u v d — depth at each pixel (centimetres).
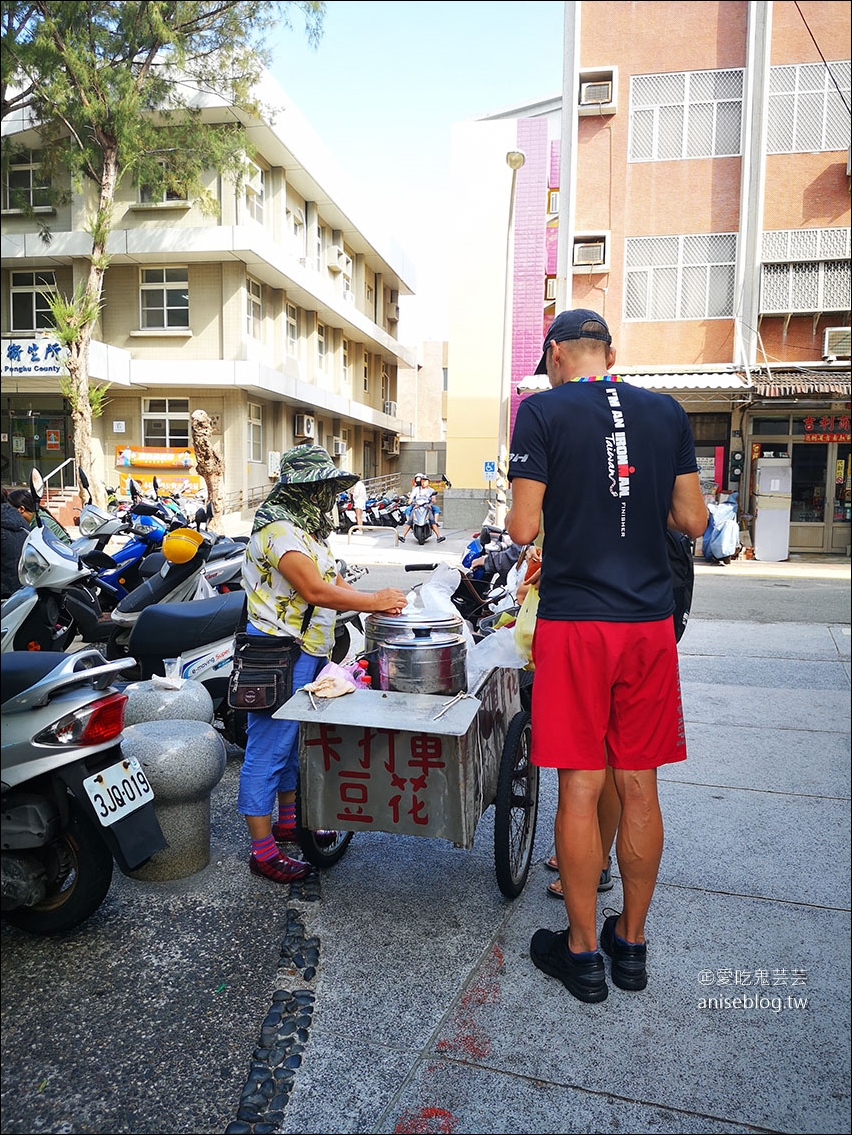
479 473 2486
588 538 250
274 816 399
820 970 274
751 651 751
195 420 1523
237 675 310
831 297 1698
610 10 1766
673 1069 228
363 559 1536
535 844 375
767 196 1722
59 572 517
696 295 1761
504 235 2402
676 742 261
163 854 327
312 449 318
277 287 2402
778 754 482
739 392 1630
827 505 1719
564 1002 256
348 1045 235
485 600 486
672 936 294
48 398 2305
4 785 262
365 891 324
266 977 266
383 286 3766
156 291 2220
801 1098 218
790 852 359
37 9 1416
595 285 1800
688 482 266
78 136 1573
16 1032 238
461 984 264
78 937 288
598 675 250
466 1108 212
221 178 2117
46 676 276
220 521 1563
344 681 293
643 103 1764
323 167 2530
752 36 1700
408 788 279
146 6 1438
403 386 4834
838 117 1688
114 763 281
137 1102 213
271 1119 208
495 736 314
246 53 1564
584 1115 211
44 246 2134
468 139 2394
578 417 251
